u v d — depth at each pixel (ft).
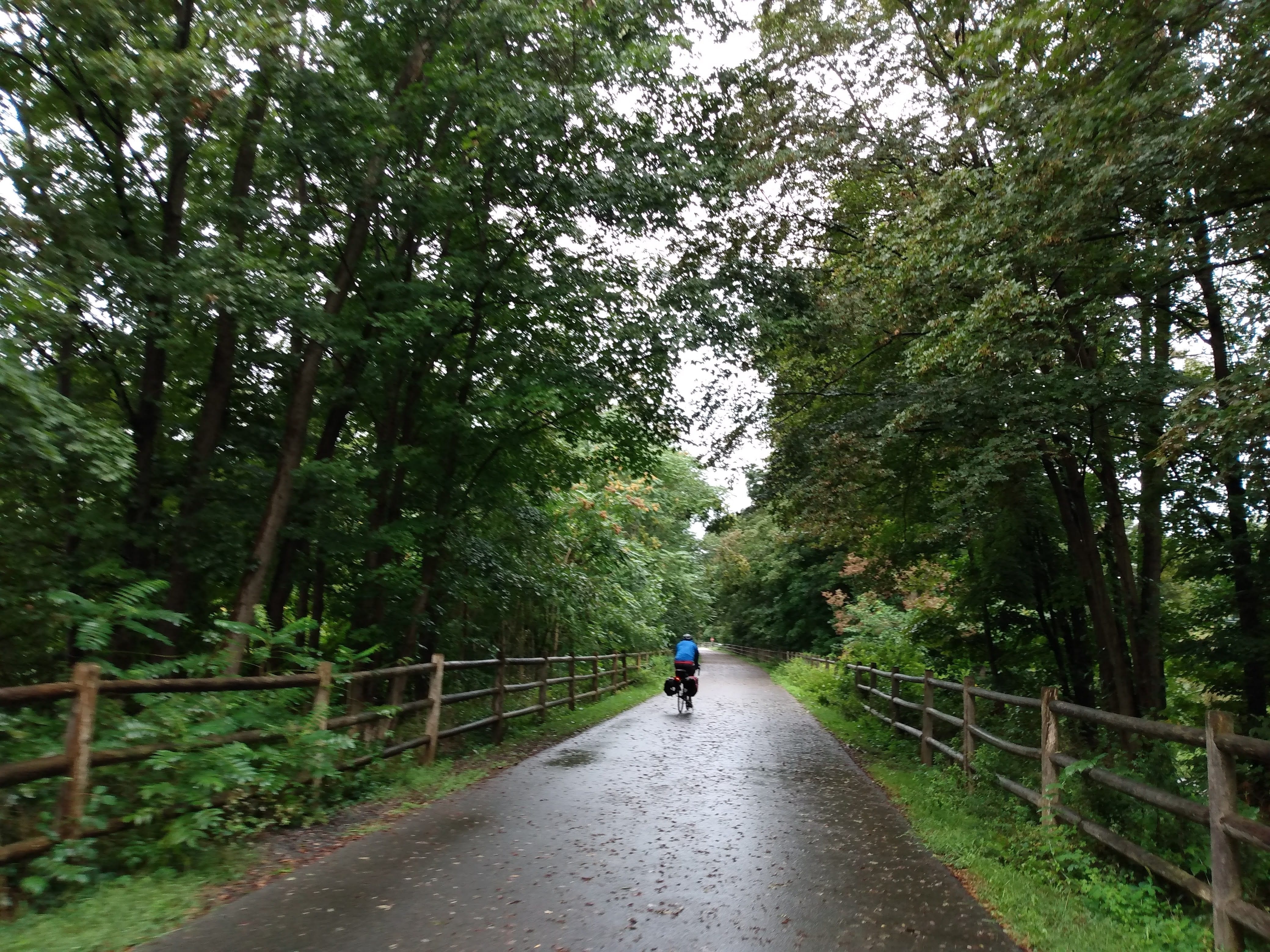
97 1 23.47
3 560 23.13
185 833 15.51
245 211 29.09
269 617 31.53
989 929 13.75
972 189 24.97
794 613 120.78
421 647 38.73
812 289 36.37
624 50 32.76
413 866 16.87
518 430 35.32
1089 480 36.78
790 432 36.29
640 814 22.06
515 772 28.30
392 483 35.47
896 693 37.86
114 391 32.09
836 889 15.83
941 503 30.53
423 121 32.71
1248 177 19.92
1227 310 29.73
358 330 32.45
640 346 33.60
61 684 13.92
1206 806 13.20
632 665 74.69
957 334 22.61
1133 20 17.94
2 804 13.37
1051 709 19.43
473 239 36.32
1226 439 17.92
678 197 33.99
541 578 46.06
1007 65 24.75
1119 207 21.52
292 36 25.89
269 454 34.27
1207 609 33.94
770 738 39.06
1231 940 12.16
